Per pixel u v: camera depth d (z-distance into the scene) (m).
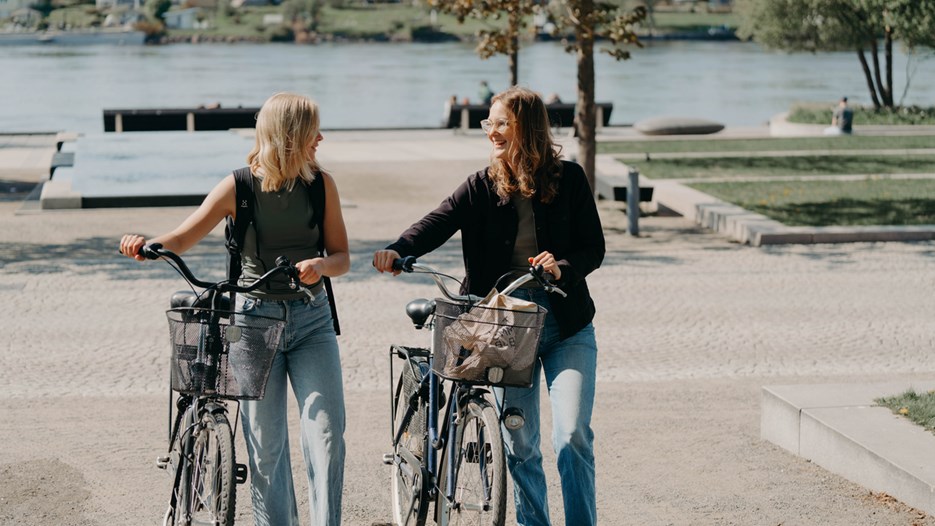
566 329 4.71
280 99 4.50
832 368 8.57
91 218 16.34
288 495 4.67
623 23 16.73
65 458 6.30
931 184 19.81
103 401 7.54
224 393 4.19
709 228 16.12
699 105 49.97
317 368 4.61
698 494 5.83
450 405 4.70
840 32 37.41
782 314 10.47
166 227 15.59
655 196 18.84
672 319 10.25
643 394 7.82
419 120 42.81
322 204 4.60
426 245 4.76
